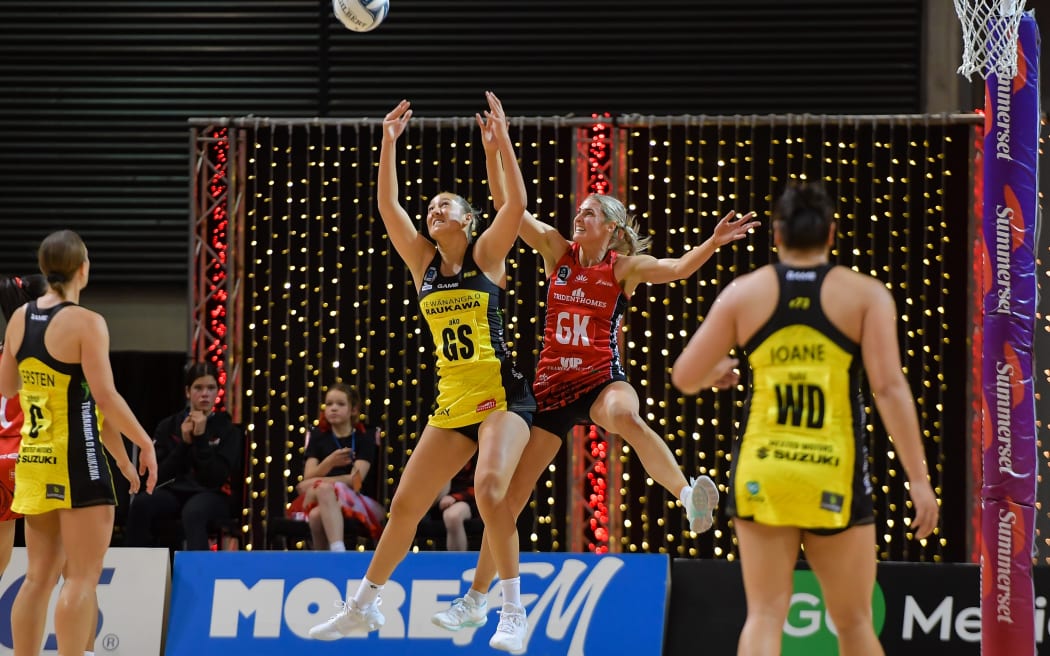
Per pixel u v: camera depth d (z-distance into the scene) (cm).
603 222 1223
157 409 1972
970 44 1141
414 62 2141
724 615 1340
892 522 1816
